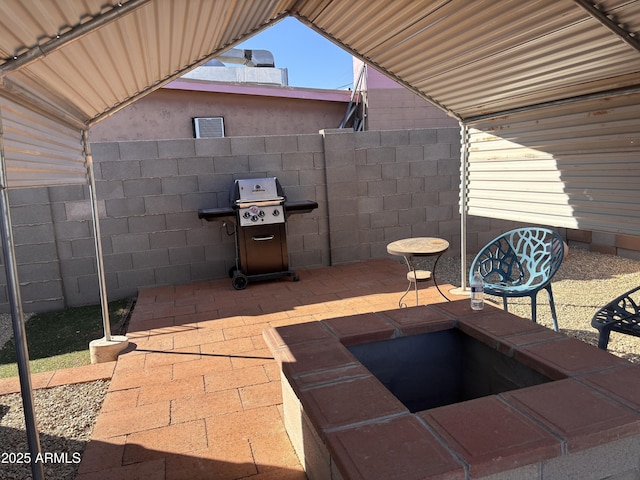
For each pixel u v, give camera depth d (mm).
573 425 1592
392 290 5566
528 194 4332
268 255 5992
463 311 2791
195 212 6180
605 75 3197
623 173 3424
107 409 3076
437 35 3279
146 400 3178
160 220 6059
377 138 6836
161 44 2943
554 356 2117
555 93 3725
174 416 2965
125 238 5941
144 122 8641
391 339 2584
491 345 2363
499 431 1591
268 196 5809
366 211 6953
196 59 3881
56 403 3311
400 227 7137
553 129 3979
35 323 5270
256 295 5602
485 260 4188
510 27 2865
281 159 6465
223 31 3332
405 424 1672
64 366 4055
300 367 2182
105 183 5793
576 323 4320
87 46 2328
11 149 2090
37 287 5629
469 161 5121
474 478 1441
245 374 3518
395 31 3420
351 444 1566
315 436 2105
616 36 2627
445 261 7070
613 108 3438
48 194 5559
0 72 1892
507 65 3432
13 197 5414
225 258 6383
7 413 3207
